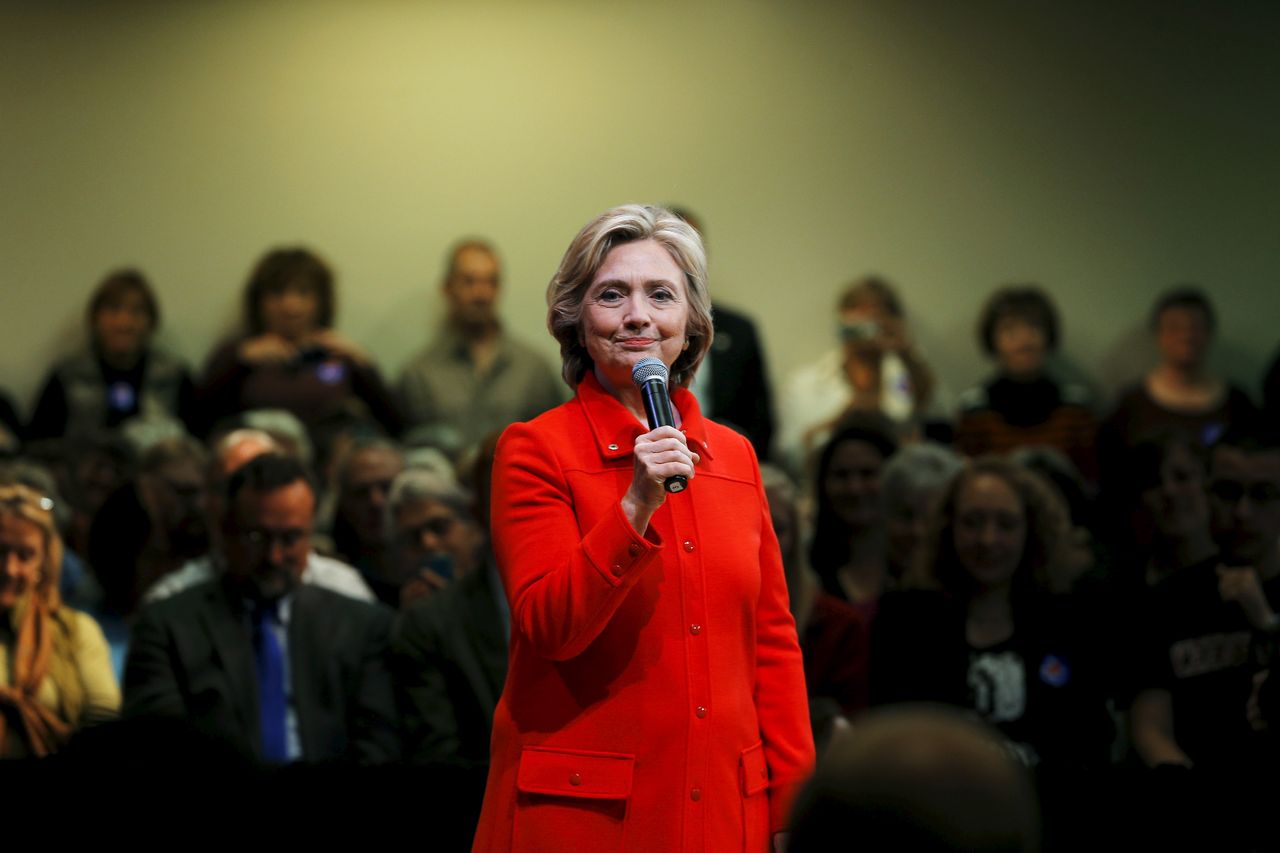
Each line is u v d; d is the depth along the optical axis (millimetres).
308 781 8750
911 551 14586
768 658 7102
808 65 27234
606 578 6254
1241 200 27172
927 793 3260
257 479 12047
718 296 27125
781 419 24250
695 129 27156
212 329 26516
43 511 12273
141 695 11680
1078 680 12055
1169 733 11914
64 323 26219
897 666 12242
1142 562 13617
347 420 22531
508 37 27047
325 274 24469
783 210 27203
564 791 6531
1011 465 12602
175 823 7367
